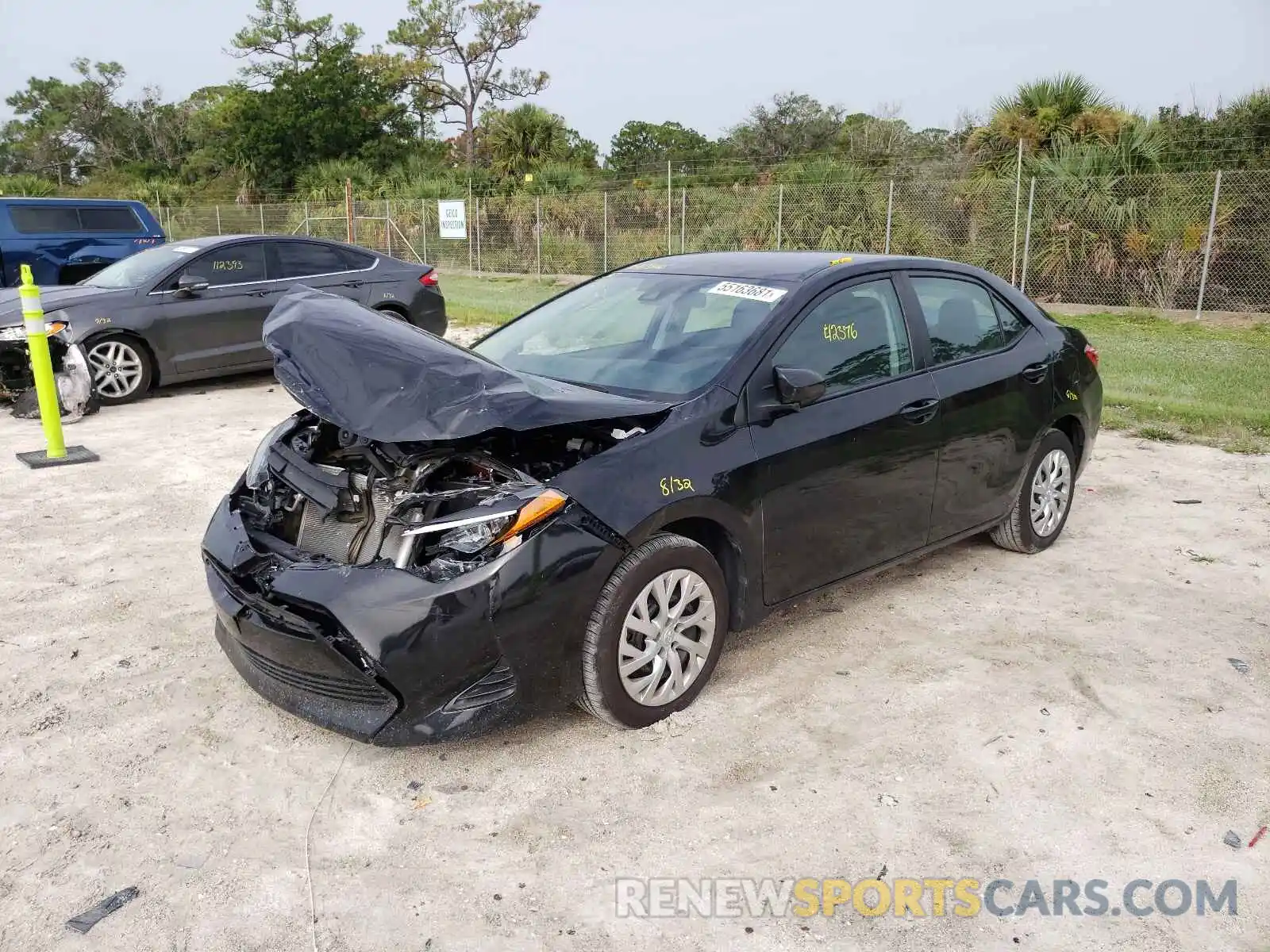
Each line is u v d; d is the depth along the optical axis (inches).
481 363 133.7
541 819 118.2
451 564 120.2
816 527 154.3
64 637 164.2
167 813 119.0
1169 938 100.3
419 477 126.1
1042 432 195.8
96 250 559.2
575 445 134.6
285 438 152.1
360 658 120.3
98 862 110.3
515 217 1035.9
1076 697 147.3
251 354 374.6
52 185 1576.0
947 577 193.9
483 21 2215.8
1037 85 790.5
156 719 139.8
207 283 354.0
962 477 179.2
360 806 120.6
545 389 136.8
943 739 135.4
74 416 323.9
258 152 1980.8
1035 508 201.6
